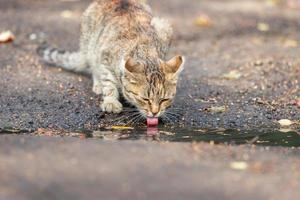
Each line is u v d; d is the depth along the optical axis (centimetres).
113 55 1233
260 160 946
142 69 1140
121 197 809
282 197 820
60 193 816
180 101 1270
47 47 1491
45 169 884
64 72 1427
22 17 1867
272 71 1468
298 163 938
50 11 1956
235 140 1071
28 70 1427
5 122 1155
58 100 1265
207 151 978
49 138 1032
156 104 1133
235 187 844
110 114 1199
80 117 1186
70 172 877
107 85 1235
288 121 1186
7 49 1570
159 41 1262
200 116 1201
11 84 1341
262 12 2055
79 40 1520
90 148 975
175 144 1011
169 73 1147
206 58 1568
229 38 1762
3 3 2027
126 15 1302
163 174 877
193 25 1873
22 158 922
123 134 1096
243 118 1199
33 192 817
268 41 1739
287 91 1345
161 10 2027
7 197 802
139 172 881
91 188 831
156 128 1141
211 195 820
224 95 1314
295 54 1605
